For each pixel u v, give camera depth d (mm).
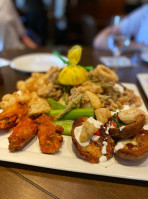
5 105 260
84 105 255
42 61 457
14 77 391
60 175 182
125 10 1413
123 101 287
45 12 1065
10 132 227
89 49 588
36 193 165
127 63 478
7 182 174
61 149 206
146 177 170
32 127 214
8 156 187
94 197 162
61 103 280
